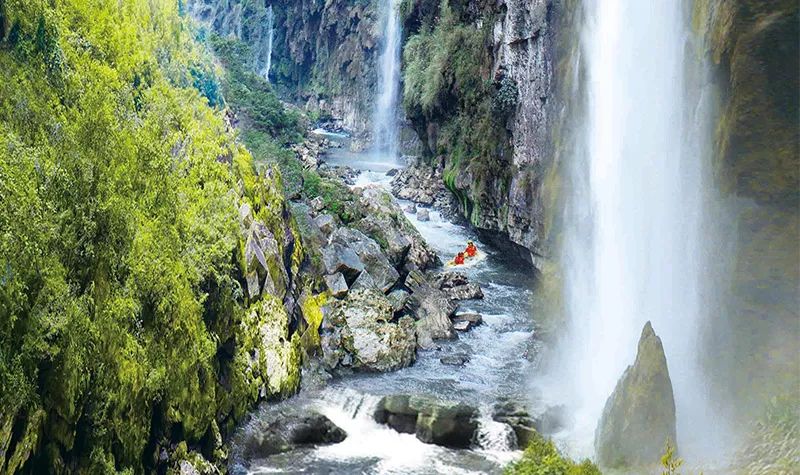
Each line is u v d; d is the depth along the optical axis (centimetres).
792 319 1539
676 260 1875
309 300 2419
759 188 1585
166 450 1564
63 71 1549
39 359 1170
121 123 1698
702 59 1756
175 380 1587
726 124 1631
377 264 2812
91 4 1839
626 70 2145
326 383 2219
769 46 1536
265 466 1788
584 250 2430
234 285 1939
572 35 2556
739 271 1623
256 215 2284
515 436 1912
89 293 1348
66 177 1333
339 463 1814
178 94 2180
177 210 1769
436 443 1925
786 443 1383
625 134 2152
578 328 2408
